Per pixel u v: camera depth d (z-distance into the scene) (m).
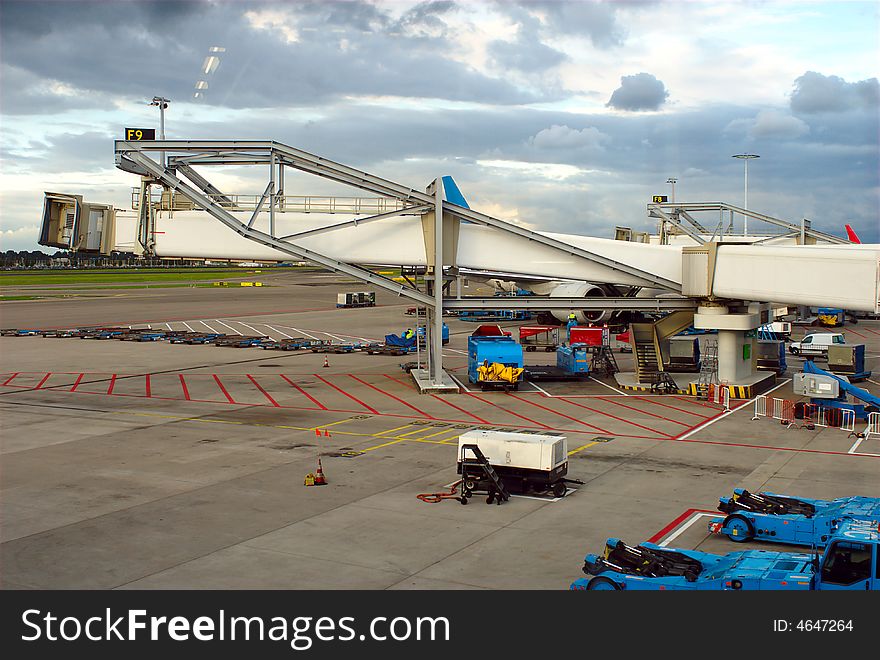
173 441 34.69
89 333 81.75
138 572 19.73
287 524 23.47
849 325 93.25
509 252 48.69
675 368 57.66
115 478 28.55
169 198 49.00
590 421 39.28
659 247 48.69
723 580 17.05
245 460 31.23
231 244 48.59
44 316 107.12
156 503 25.53
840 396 39.50
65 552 21.14
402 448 33.31
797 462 31.00
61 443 34.31
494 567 19.94
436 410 42.34
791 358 66.06
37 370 58.06
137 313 113.31
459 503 25.64
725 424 38.59
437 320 48.00
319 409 42.62
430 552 21.06
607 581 17.83
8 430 37.09
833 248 42.12
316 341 77.88
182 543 21.80
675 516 24.23
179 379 53.75
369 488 27.30
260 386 50.72
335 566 20.08
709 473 29.33
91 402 44.88
